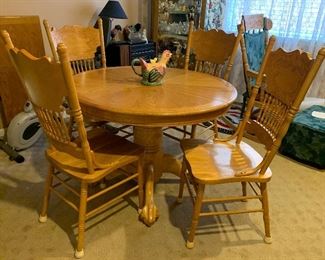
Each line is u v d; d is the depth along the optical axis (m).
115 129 2.24
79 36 2.16
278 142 1.31
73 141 1.45
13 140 2.29
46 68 1.07
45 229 1.60
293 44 3.10
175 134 2.75
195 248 1.53
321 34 2.92
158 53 3.53
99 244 1.52
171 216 1.75
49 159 1.47
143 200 1.75
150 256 1.47
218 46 2.19
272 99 1.48
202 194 1.41
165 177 2.14
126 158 1.49
